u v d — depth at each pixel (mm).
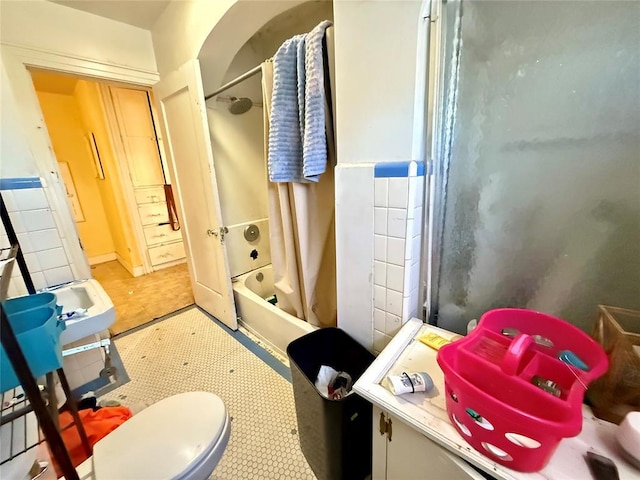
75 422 978
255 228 2459
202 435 874
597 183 739
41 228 1641
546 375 645
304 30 1877
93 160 3559
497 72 827
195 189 2039
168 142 2170
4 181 1509
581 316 833
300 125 1299
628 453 533
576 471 528
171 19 1808
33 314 803
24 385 554
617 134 689
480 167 921
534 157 818
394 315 1090
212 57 1794
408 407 694
